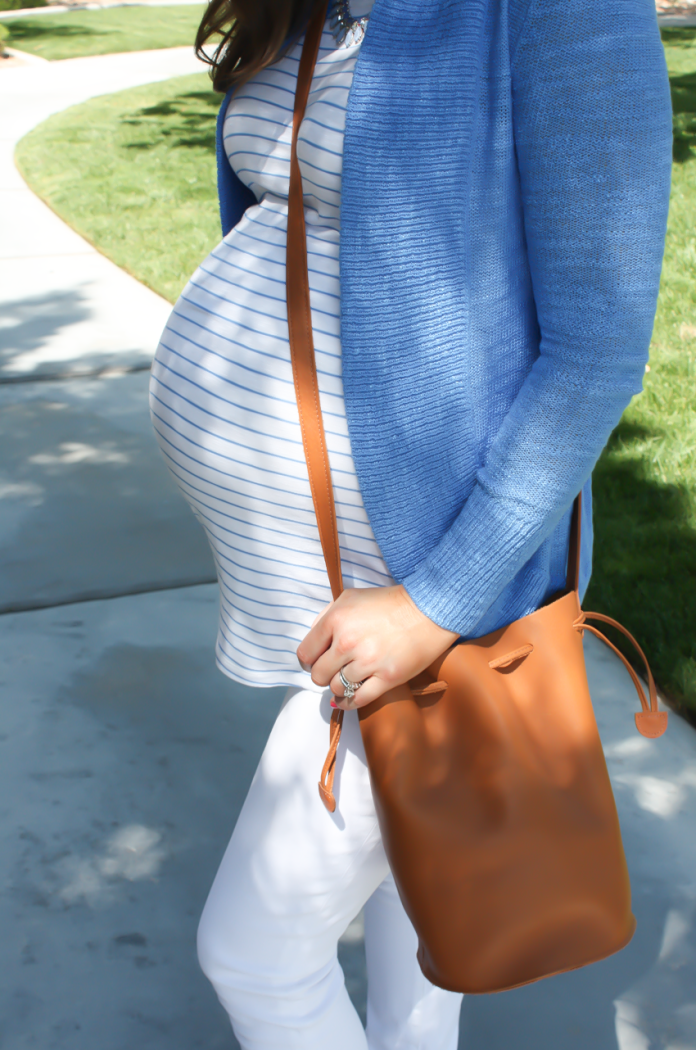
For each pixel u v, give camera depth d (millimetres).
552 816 1100
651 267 964
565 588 1300
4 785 2432
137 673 2842
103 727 2635
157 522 3631
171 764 2510
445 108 985
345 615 1088
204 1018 1876
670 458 3830
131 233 7078
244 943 1219
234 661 1344
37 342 5199
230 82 1233
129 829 2314
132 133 10695
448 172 999
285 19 1142
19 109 12195
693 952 2008
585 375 986
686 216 6797
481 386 1099
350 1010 1331
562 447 1010
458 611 1063
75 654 2920
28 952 2008
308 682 1237
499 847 1080
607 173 935
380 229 1028
